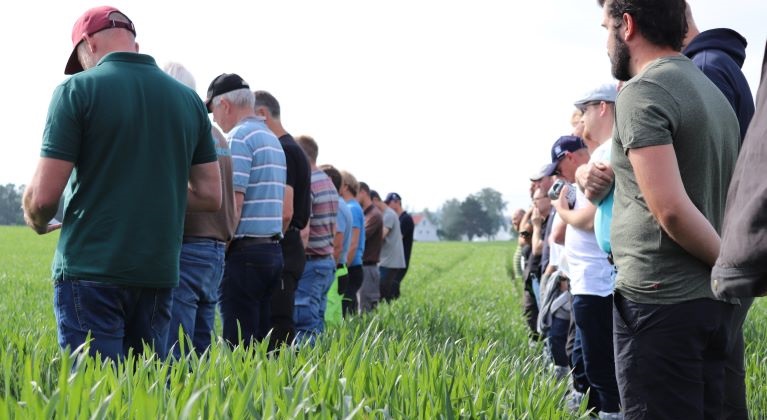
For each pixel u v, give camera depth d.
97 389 3.59
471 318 12.49
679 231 3.80
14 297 16.44
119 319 4.84
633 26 4.20
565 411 4.99
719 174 4.07
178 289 6.17
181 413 3.08
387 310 12.91
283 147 8.42
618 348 4.11
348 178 12.56
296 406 3.55
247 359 4.54
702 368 4.04
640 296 3.98
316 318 9.59
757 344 9.25
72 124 4.69
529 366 5.73
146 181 4.86
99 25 5.06
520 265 12.50
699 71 4.17
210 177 5.38
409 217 17.42
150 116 4.91
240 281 7.50
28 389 3.46
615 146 4.13
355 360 4.41
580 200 6.28
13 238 63.31
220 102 7.57
